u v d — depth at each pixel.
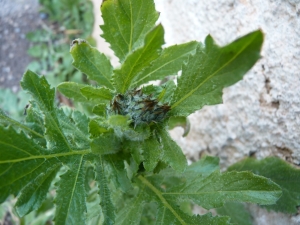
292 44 0.18
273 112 0.19
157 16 0.15
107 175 0.16
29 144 0.14
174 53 0.15
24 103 0.39
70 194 0.14
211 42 0.12
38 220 0.27
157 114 0.14
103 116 0.15
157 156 0.14
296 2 0.17
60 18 0.42
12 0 0.44
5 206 0.32
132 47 0.15
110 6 0.15
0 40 0.42
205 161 0.19
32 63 0.40
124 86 0.14
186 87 0.13
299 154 0.19
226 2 0.21
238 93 0.21
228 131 0.23
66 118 0.16
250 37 0.11
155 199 0.17
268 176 0.20
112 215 0.15
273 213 0.20
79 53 0.15
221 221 0.15
